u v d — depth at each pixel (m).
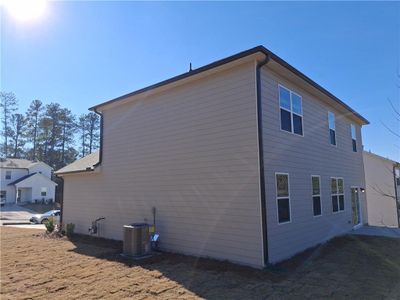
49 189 47.84
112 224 10.82
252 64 7.51
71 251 9.03
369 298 5.03
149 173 9.71
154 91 9.70
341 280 6.01
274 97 8.14
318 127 10.91
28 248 9.59
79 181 12.51
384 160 19.80
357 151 15.44
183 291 5.46
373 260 7.65
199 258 7.82
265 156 7.38
